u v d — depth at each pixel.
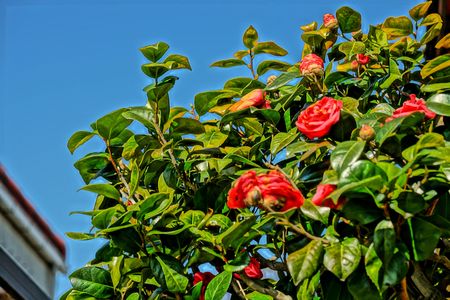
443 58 3.07
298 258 2.54
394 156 2.71
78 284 3.11
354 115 3.14
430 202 2.62
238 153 3.17
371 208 2.49
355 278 2.55
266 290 2.91
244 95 3.44
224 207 3.11
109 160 3.37
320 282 2.68
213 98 3.38
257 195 2.55
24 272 3.81
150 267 2.93
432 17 3.68
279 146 3.02
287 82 3.34
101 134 3.27
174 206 2.95
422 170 2.55
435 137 2.46
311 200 2.68
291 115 3.41
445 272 2.93
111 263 3.06
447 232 2.51
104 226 3.03
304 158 2.88
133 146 3.23
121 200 3.10
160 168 3.21
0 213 3.71
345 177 2.45
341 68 3.73
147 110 3.23
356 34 3.71
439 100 2.80
